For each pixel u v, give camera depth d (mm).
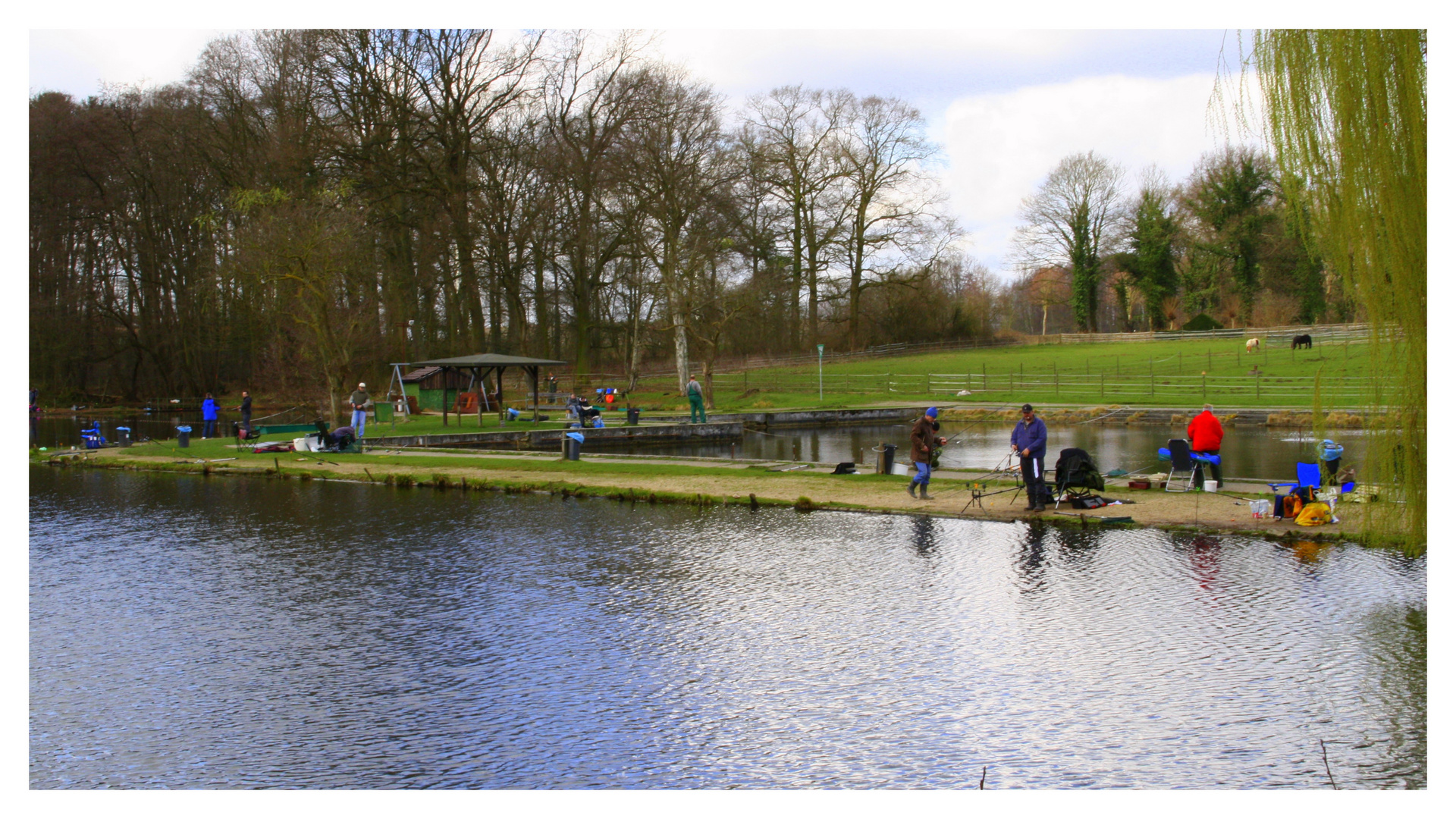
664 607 11250
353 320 41500
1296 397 44344
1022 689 8492
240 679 9102
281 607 11562
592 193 52156
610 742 7621
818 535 15445
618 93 51062
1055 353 69750
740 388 59344
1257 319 71625
